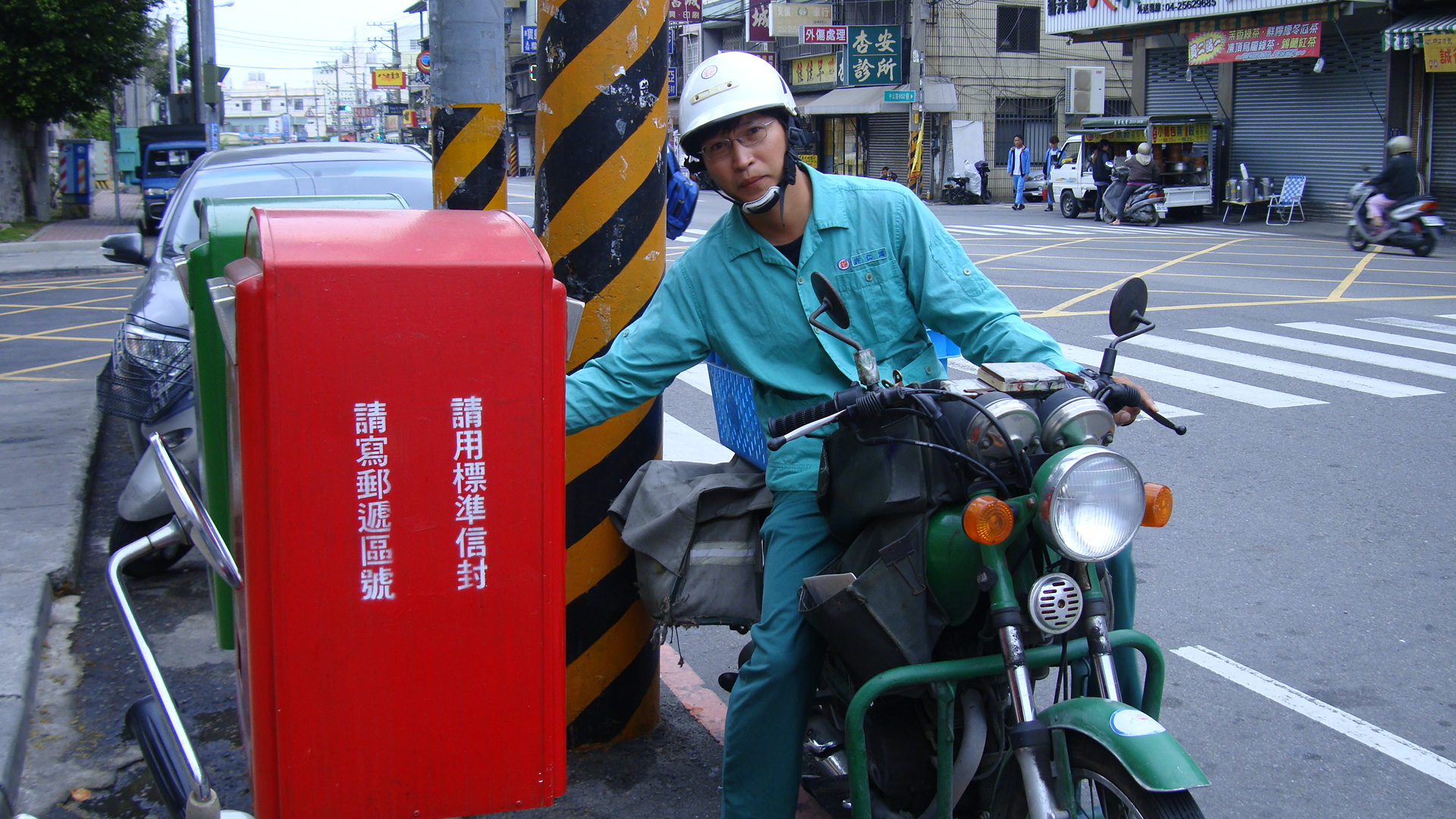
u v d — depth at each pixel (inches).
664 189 120.5
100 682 149.9
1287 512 214.4
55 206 1142.3
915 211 98.0
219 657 158.7
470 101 150.3
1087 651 82.6
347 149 265.3
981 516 76.2
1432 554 192.7
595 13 112.5
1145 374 330.0
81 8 834.2
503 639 71.6
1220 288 508.7
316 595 67.6
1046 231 840.3
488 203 153.6
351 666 68.9
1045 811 76.4
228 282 68.9
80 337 424.2
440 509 69.0
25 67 818.8
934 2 1205.7
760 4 1310.3
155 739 87.6
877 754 94.2
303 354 65.0
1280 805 121.6
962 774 85.7
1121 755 73.2
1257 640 161.9
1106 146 952.3
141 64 899.4
